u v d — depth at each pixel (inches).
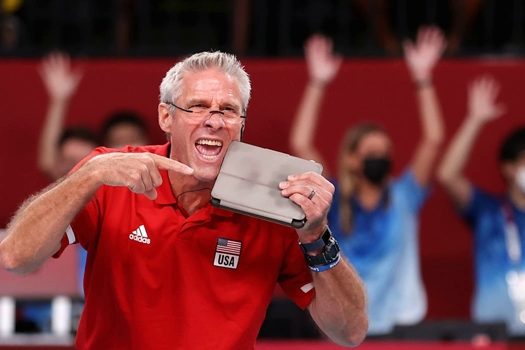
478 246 1117.1
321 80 1147.3
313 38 1152.2
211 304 554.3
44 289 944.9
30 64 1184.2
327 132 1173.1
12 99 1186.0
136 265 551.2
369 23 1236.5
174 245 552.1
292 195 526.3
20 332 953.5
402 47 1211.2
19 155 1184.8
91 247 559.2
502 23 1235.2
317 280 556.4
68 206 518.0
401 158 1171.3
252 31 1229.1
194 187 556.4
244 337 559.2
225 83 548.7
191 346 551.5
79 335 569.0
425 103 1143.6
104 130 1100.5
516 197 1116.5
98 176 513.3
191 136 547.2
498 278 1103.6
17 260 526.0
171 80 560.4
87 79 1181.1
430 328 960.3
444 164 1130.0
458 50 1195.9
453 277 1171.3
